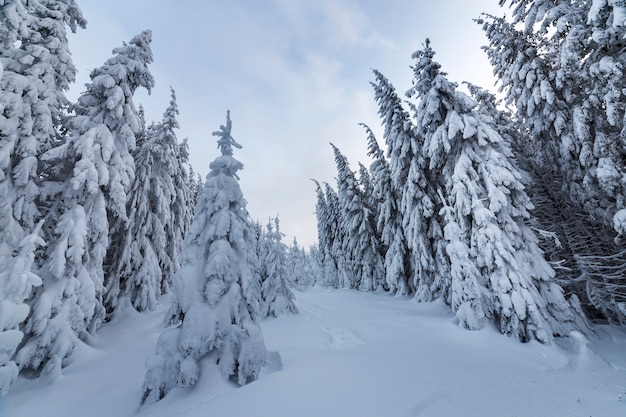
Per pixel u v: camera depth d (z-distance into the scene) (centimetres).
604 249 1645
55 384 1040
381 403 571
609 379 911
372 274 3306
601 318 1717
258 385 698
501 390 728
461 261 1502
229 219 937
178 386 747
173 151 2383
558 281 1487
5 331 915
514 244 1416
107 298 1795
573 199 1572
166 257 2330
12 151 1289
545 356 1143
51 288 1220
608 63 1126
